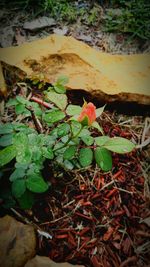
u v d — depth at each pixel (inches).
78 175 14.2
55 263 12.0
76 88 16.1
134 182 14.3
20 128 13.7
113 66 17.3
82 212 13.4
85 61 17.2
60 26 19.0
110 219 13.4
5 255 11.9
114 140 13.2
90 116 12.0
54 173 14.1
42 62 16.9
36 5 19.4
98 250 12.7
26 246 12.2
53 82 16.4
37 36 18.5
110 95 16.1
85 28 19.1
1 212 13.0
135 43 18.8
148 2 20.2
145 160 15.0
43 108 15.8
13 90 16.3
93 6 19.8
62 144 13.9
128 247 12.9
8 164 13.7
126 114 16.3
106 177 14.3
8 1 19.5
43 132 15.0
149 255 12.8
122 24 19.3
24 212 13.2
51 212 13.3
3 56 17.1
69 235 12.9
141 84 16.7
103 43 18.6
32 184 12.3
